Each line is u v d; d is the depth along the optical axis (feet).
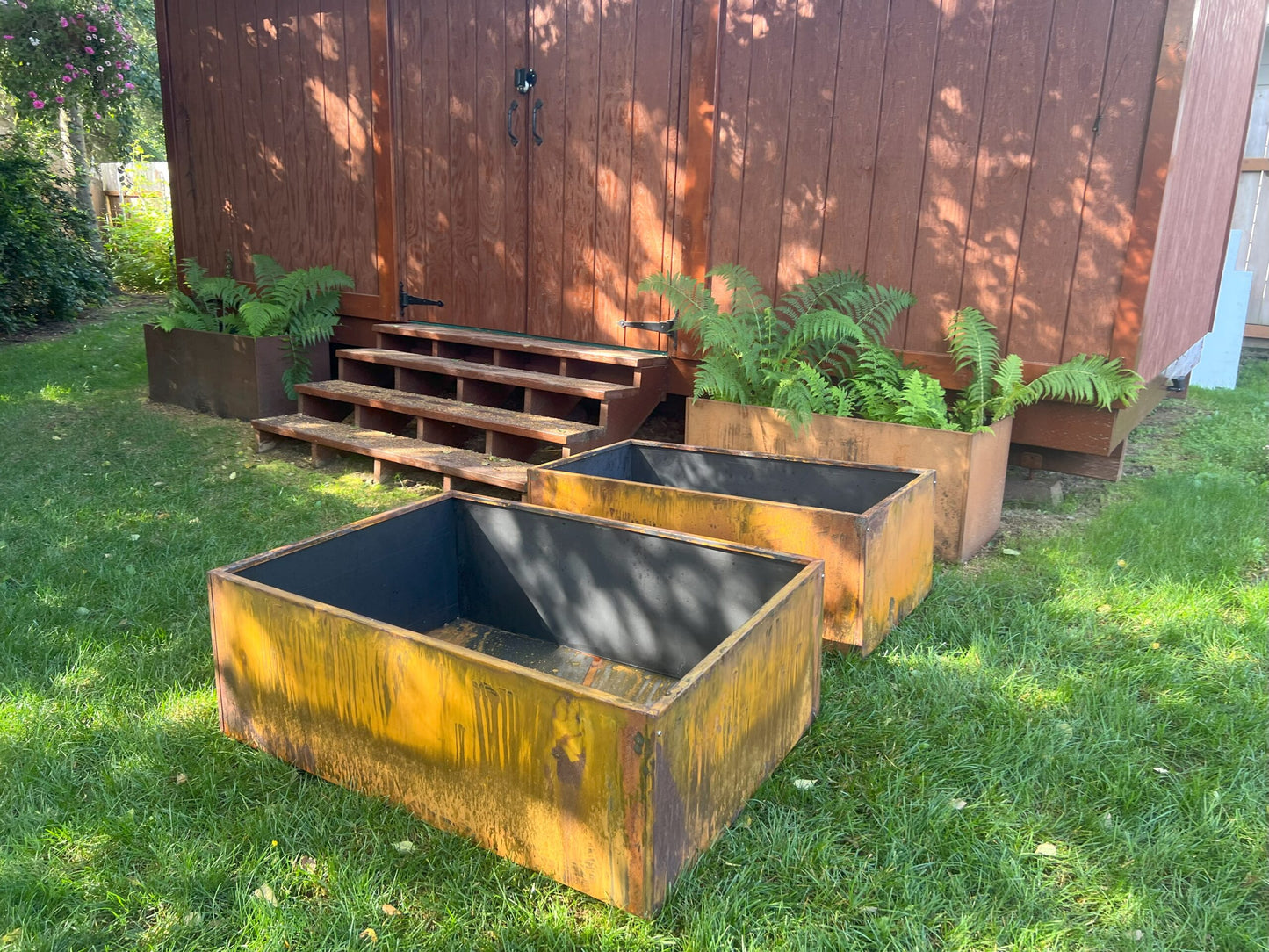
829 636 10.19
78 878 6.77
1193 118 14.03
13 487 16.28
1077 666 9.91
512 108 19.27
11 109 43.04
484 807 6.80
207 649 10.20
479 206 20.26
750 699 7.21
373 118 21.18
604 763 6.05
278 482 17.03
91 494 16.01
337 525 14.66
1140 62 12.69
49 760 8.12
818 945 6.11
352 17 21.04
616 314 18.67
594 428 16.20
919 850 7.04
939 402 13.88
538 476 12.06
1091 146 13.24
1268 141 27.22
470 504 10.41
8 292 31.58
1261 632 10.44
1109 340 13.58
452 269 20.98
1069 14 13.12
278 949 6.10
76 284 35.70
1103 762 8.15
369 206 21.77
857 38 14.89
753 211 16.48
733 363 15.92
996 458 13.75
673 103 17.22
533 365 19.83
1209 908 6.46
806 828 7.30
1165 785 7.85
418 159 20.99
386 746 7.25
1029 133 13.70
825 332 14.74
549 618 10.28
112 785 7.79
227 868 6.83
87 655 9.96
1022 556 13.17
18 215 32.14
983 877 6.77
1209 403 22.71
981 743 8.43
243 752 8.28
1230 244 26.43
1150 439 19.70
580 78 18.33
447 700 6.75
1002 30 13.66
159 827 7.28
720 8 16.10
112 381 25.02
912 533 10.98
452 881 6.70
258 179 23.91
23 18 36.99
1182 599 11.32
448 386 20.72
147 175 44.52
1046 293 13.97
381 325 21.31
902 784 7.84
